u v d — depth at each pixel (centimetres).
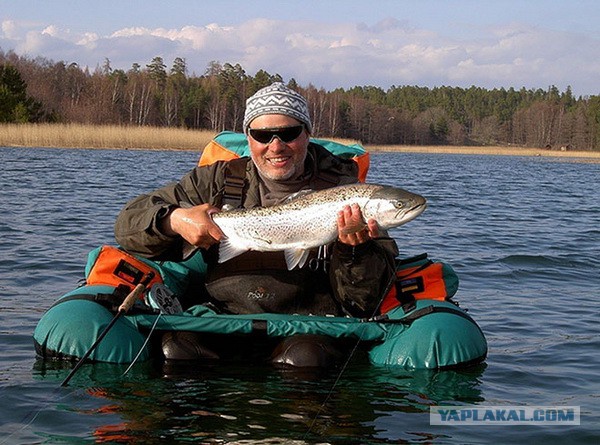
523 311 328
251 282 239
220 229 218
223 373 225
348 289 229
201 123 4722
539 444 181
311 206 212
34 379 216
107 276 253
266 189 238
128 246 230
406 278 259
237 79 5072
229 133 308
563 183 1441
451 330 239
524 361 251
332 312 246
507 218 712
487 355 256
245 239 218
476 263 445
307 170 239
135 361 230
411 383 221
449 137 6731
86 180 962
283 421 188
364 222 208
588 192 1172
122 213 231
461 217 701
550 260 463
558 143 6462
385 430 185
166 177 1083
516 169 2148
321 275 242
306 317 239
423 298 255
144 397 203
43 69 4559
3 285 346
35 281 357
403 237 541
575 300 354
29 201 686
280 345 237
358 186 209
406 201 203
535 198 997
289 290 239
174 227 220
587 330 296
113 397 203
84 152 1766
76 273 378
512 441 182
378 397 208
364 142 5750
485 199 940
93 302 240
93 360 228
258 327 234
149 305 243
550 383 228
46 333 233
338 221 208
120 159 1530
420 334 237
